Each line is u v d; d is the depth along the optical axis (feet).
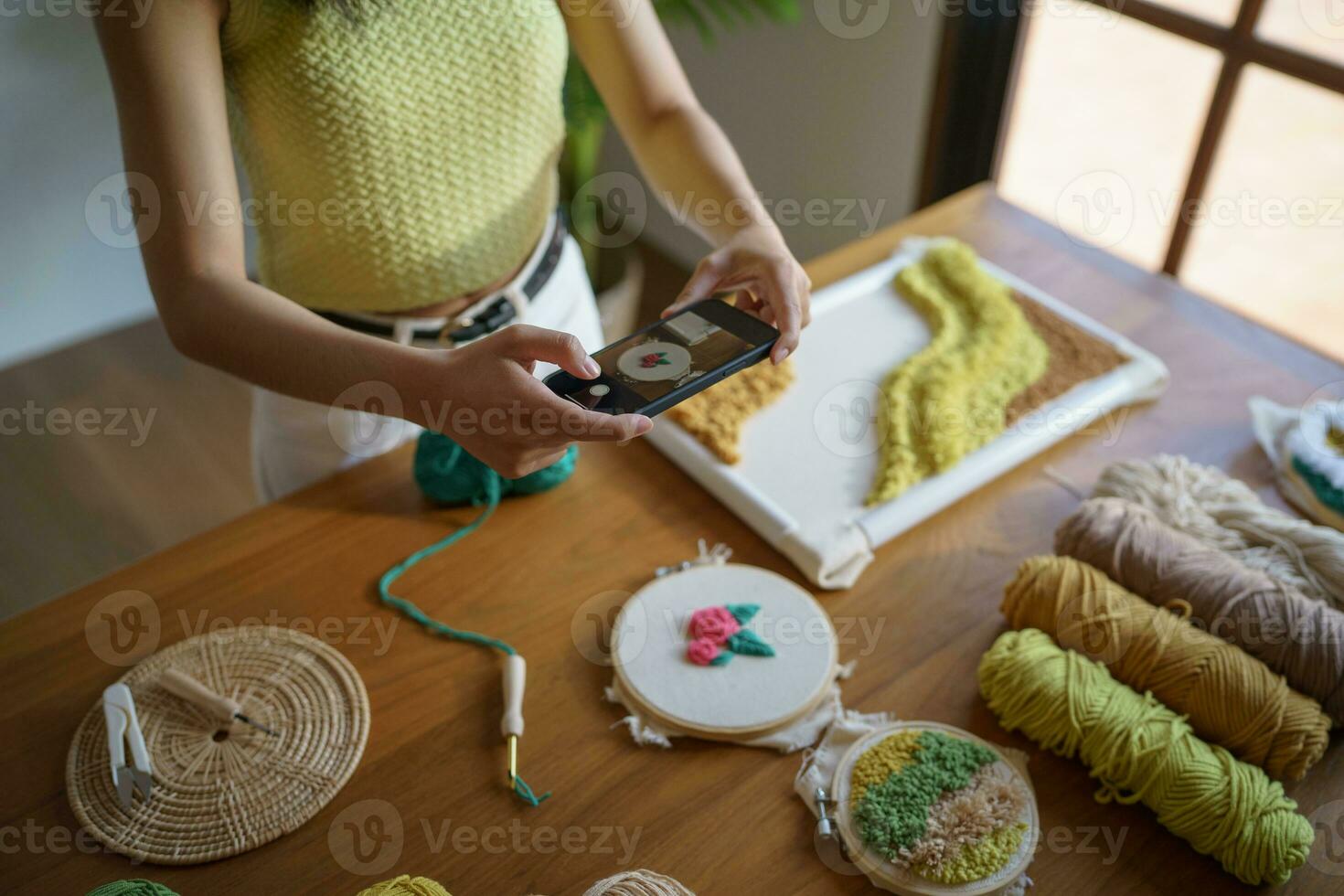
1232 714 2.12
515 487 2.79
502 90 2.66
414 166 2.63
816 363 3.17
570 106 4.87
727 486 2.77
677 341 2.34
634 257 7.91
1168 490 2.66
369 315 2.91
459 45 2.52
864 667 2.42
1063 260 3.69
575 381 2.23
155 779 2.18
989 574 2.63
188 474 5.74
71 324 5.69
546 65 2.72
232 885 2.01
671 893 1.91
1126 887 2.01
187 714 2.30
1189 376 3.22
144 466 5.76
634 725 2.28
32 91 4.65
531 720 2.31
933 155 5.51
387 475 2.91
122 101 2.14
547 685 2.39
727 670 2.35
